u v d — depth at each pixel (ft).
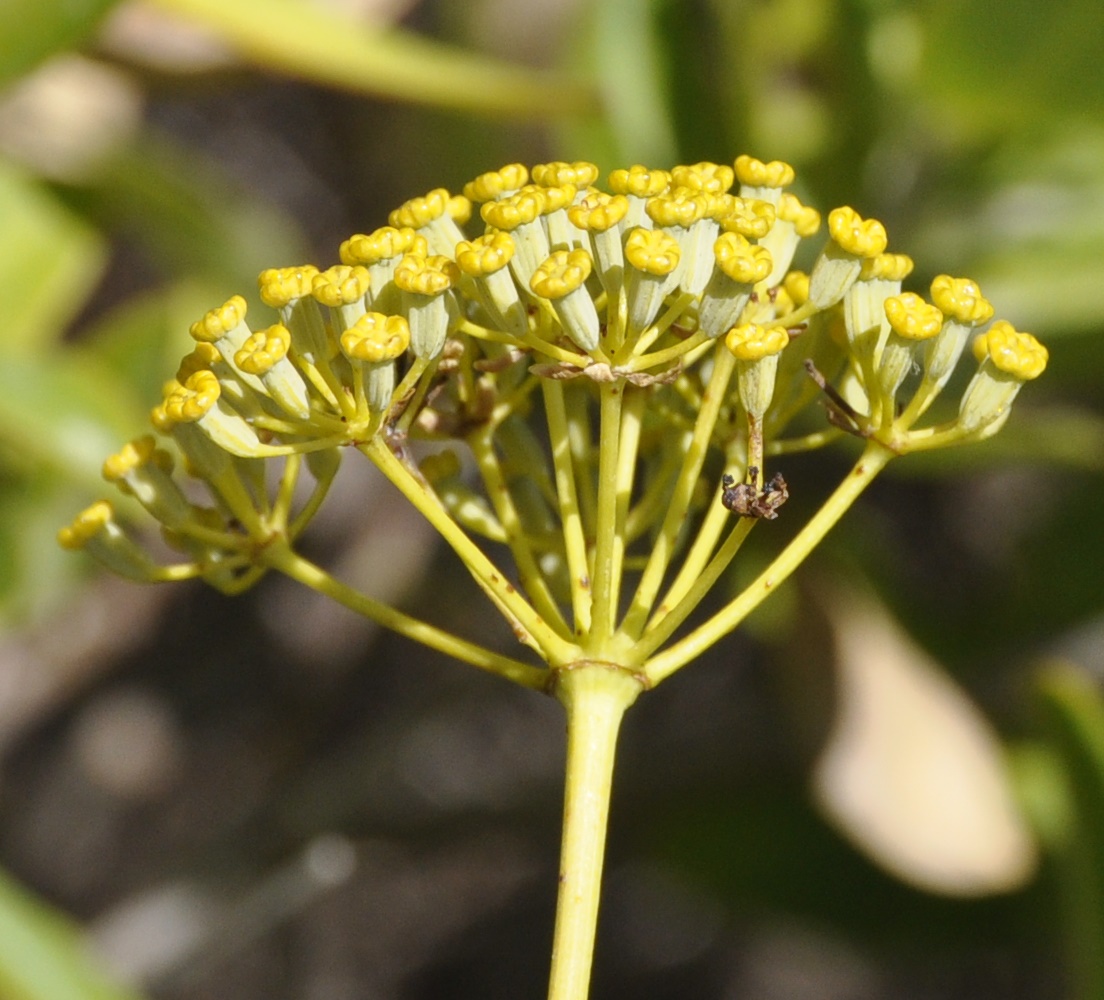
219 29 0.79
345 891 2.08
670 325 0.56
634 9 1.01
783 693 0.98
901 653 0.93
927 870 0.86
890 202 1.02
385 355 0.54
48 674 1.37
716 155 1.00
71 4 0.75
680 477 0.56
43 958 0.76
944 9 0.90
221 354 0.55
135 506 0.79
